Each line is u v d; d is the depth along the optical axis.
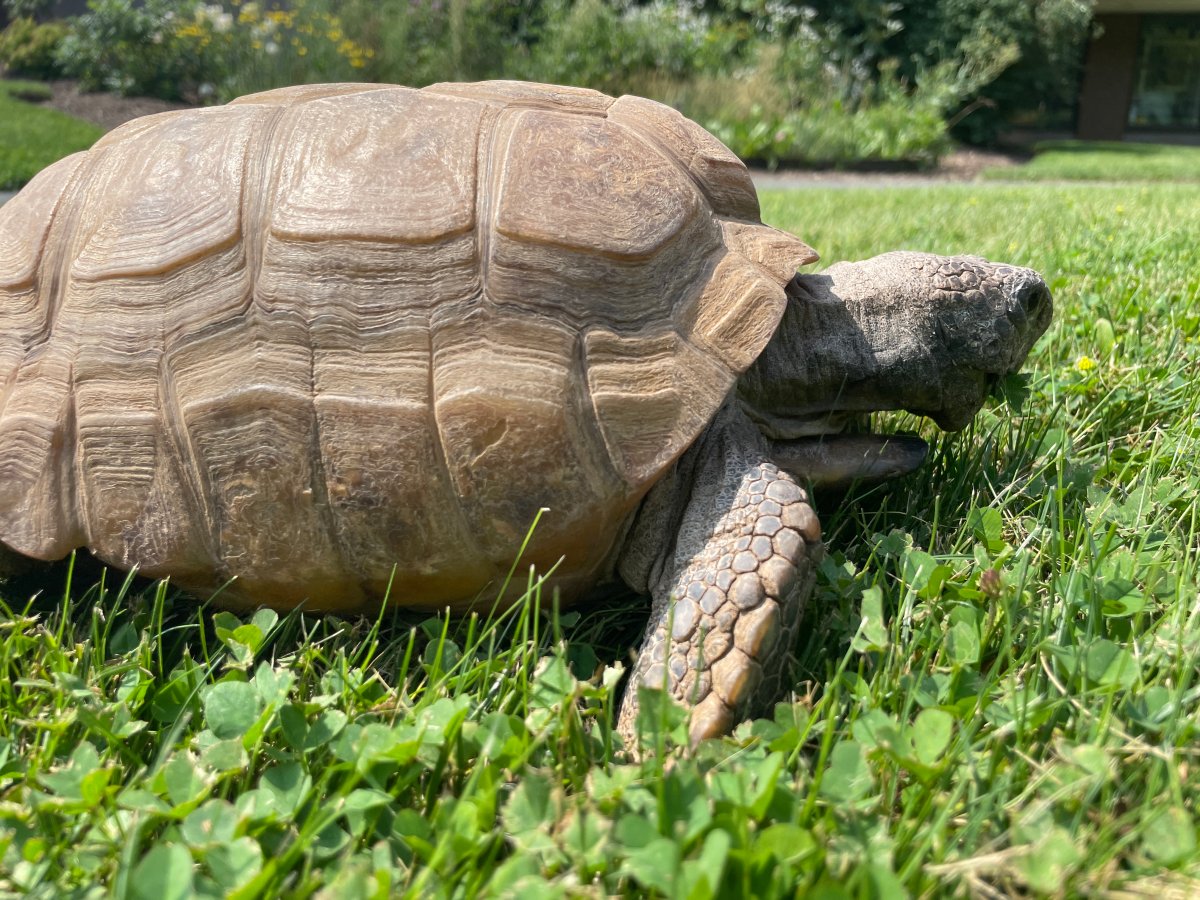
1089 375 0.46
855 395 0.37
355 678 0.29
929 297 0.36
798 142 2.09
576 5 2.20
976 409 0.38
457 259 0.30
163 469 0.30
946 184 1.92
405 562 0.30
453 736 0.25
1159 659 0.27
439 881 0.21
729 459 0.31
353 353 0.29
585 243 0.30
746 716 0.27
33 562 0.35
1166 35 3.35
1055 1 2.61
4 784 0.25
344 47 2.00
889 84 2.42
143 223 0.32
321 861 0.23
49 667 0.29
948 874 0.21
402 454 0.29
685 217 0.32
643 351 0.30
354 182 0.31
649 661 0.27
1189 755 0.24
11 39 2.34
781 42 2.34
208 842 0.22
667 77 2.16
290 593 0.31
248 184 0.31
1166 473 0.39
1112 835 0.22
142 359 0.30
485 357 0.29
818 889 0.19
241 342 0.30
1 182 1.40
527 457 0.29
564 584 0.31
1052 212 1.15
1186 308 0.56
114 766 0.24
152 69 2.18
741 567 0.28
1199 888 0.21
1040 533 0.34
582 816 0.21
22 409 0.31
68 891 0.21
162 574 0.31
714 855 0.19
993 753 0.24
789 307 0.36
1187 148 2.83
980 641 0.28
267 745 0.26
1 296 0.33
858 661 0.29
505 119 0.33
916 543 0.36
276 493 0.30
